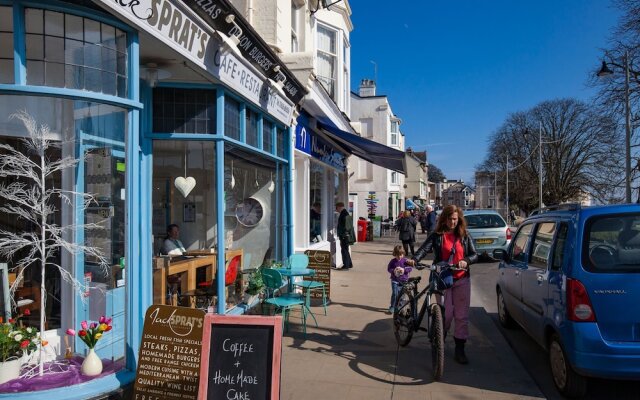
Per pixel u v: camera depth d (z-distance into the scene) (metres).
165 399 3.64
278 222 8.23
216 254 5.86
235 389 3.29
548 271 4.91
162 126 5.43
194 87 5.51
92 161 4.16
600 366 4.11
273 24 8.02
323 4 11.54
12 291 4.05
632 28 19.48
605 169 42.62
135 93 4.09
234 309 6.15
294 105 8.37
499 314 7.41
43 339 4.08
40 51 3.68
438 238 5.62
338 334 6.74
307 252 8.89
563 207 5.16
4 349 3.63
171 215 6.07
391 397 4.59
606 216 4.46
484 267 14.15
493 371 5.31
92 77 3.86
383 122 31.47
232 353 3.36
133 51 4.06
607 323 4.16
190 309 3.71
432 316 5.23
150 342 3.74
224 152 5.85
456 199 90.00
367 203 31.11
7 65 3.59
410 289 6.11
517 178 54.88
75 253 4.25
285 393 4.67
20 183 4.05
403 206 47.78
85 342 3.91
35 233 4.12
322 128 10.88
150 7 3.99
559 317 4.46
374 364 5.52
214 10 4.80
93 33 3.86
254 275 6.84
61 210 4.22
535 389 4.81
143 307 5.07
